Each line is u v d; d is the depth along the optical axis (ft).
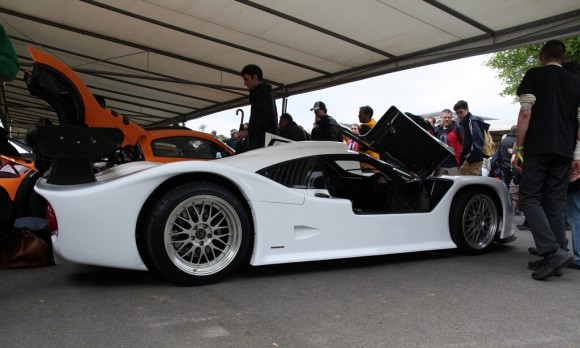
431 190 12.17
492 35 19.43
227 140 32.81
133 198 7.97
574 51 34.50
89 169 8.28
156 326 6.44
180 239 8.52
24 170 12.16
